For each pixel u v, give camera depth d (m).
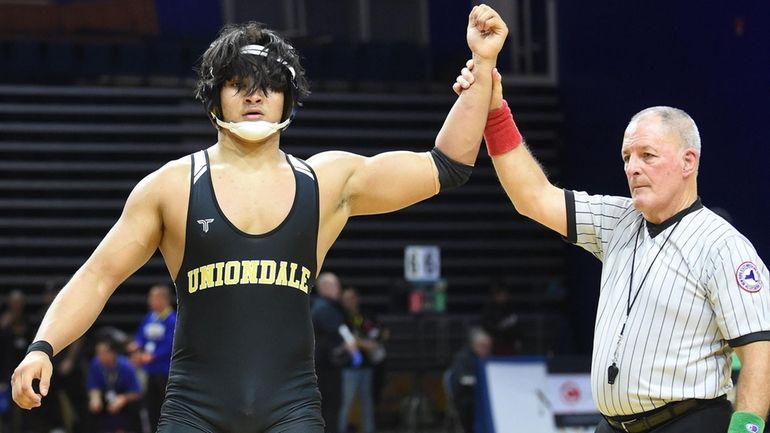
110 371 14.26
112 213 20.78
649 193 4.71
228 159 4.40
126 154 21.23
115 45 22.66
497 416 13.14
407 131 22.02
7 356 15.55
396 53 23.53
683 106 15.99
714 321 4.59
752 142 13.91
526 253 21.17
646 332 4.61
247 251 4.26
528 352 19.23
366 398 14.94
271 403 4.20
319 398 4.34
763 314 4.48
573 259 20.53
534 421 13.16
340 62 23.25
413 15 24.70
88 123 21.55
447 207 21.42
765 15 13.67
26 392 4.07
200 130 21.56
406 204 4.71
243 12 24.08
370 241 21.00
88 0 23.03
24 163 20.88
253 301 4.23
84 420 14.87
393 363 18.30
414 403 17.84
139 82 22.34
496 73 5.00
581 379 13.38
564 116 21.88
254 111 4.38
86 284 4.31
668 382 4.56
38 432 15.09
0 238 20.25
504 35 4.87
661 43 16.77
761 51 13.74
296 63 4.48
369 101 22.39
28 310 19.75
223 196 4.31
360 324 15.06
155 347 13.51
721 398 4.63
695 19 15.53
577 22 21.02
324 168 4.50
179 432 4.18
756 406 4.37
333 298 14.47
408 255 18.55
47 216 20.62
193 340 4.25
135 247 4.35
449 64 23.59
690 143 4.74
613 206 5.06
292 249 4.30
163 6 23.50
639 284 4.70
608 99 19.33
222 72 4.38
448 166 4.74
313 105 22.25
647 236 4.79
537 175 5.18
